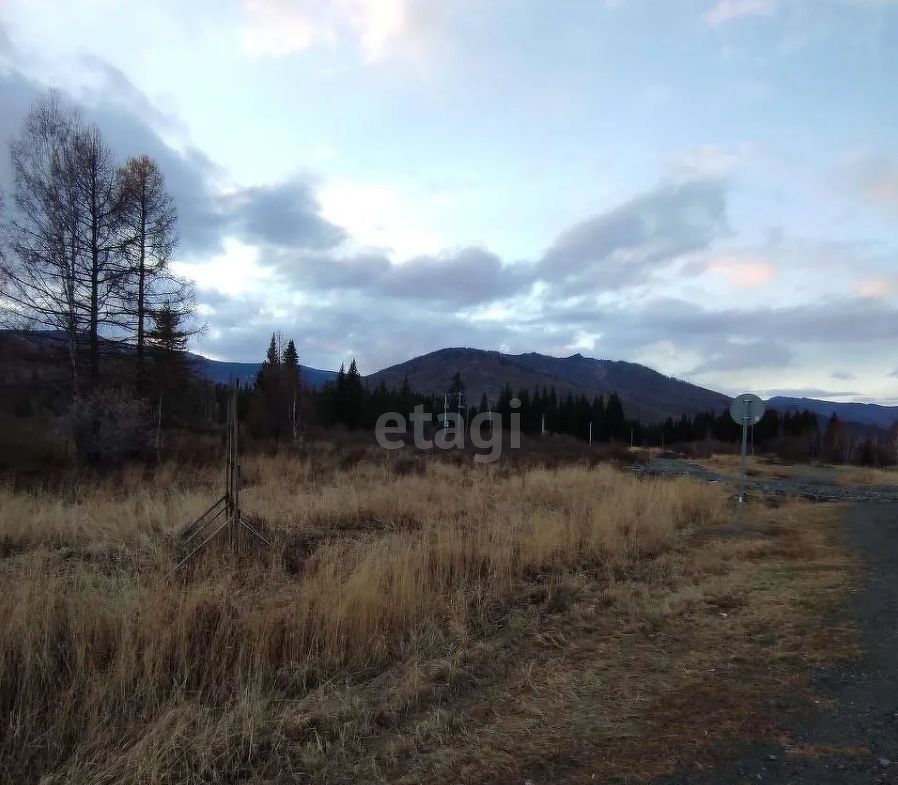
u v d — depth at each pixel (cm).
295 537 923
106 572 695
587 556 866
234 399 848
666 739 349
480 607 630
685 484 1608
